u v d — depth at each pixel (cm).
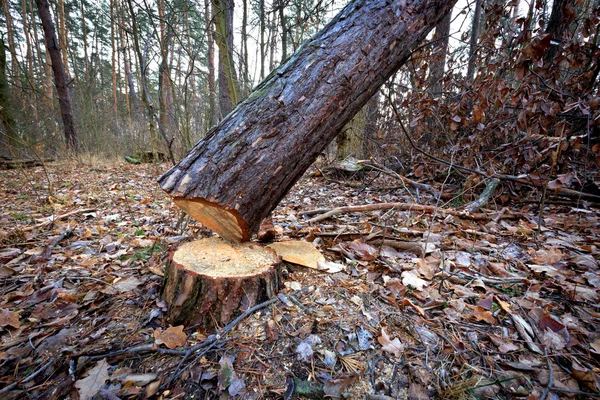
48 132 371
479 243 110
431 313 72
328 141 84
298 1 255
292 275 85
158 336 63
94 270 93
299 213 148
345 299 75
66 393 52
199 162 70
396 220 133
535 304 73
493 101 167
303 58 78
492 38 174
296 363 58
